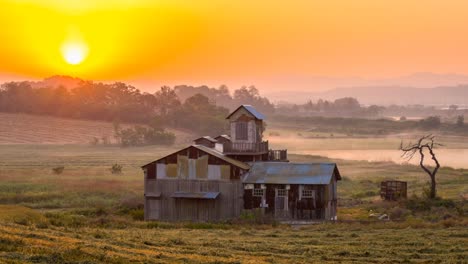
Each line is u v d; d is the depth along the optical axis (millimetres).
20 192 127000
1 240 52250
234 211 99500
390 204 110062
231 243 66875
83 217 92375
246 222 93000
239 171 99312
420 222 87438
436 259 58031
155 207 101938
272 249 63062
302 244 68250
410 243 67875
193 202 100500
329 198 98812
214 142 123375
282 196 98188
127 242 61312
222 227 88375
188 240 68125
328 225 87750
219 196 99625
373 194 133750
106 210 105438
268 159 113625
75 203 115812
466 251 62625
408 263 55969
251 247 64000
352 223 89875
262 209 98500
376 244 67875
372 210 108188
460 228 81500
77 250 50469
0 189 130375
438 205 104688
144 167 102812
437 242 68250
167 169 102062
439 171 184875
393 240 70750
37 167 198750
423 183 150875
